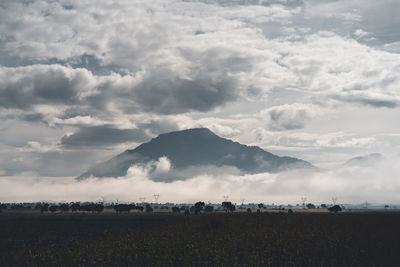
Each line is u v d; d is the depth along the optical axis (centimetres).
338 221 10738
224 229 8738
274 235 7344
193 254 5656
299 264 5081
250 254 5672
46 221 16762
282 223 10044
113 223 15612
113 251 5959
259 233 7681
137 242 6794
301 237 7038
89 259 5516
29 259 5772
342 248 6062
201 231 8475
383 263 5088
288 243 6450
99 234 10150
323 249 5981
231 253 5688
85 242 7856
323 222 10356
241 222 10462
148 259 5503
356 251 5825
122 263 5319
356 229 8419
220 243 6481
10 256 6134
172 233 8175
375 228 8669
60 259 5650
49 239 9212
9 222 15862
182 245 6412
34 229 12444
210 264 5144
